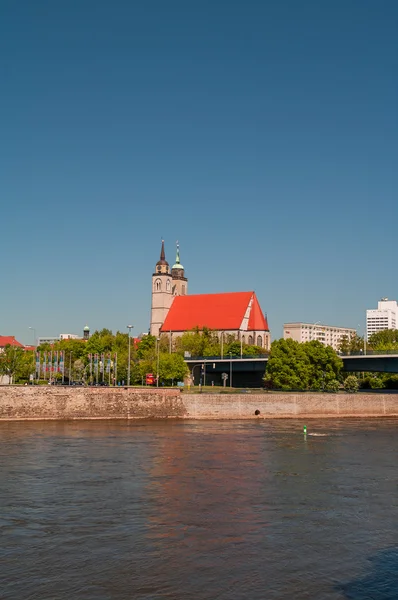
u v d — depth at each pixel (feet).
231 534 169.07
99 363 654.94
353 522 181.88
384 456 299.79
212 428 416.26
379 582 136.87
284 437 371.15
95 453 297.33
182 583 135.54
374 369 598.34
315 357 596.70
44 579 137.08
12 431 383.45
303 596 129.59
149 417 475.72
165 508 195.00
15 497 206.80
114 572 141.28
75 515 185.88
